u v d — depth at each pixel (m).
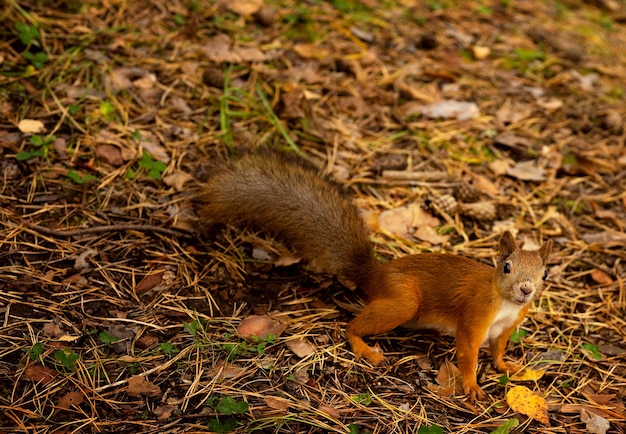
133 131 9.22
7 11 10.20
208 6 11.68
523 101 11.60
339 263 7.69
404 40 12.38
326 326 7.30
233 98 10.05
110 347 6.62
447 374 6.95
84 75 9.80
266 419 6.00
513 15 14.16
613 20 15.35
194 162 9.08
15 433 5.63
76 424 5.80
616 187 10.27
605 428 6.48
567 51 13.02
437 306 7.04
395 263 7.31
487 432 6.32
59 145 8.73
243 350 6.75
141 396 6.14
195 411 6.06
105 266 7.52
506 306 6.74
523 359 7.35
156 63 10.36
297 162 8.30
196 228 8.19
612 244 9.20
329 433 6.01
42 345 6.45
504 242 6.86
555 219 9.56
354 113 10.55
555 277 8.64
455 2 14.06
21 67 9.63
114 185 8.49
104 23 10.73
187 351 6.68
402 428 6.22
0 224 7.65
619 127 11.38
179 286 7.49
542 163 10.43
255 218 7.92
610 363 7.43
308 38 11.73
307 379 6.60
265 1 12.20
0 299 6.86
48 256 7.49
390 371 6.89
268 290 7.68
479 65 12.24
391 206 9.23
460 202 9.42
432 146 10.29
